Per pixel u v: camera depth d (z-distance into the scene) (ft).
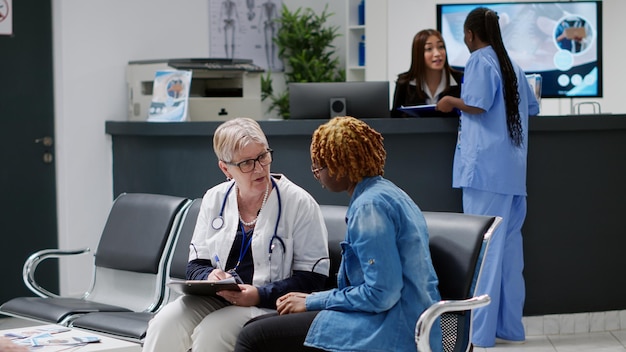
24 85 18.48
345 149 9.18
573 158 16.20
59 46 18.66
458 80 17.56
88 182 19.10
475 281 9.59
